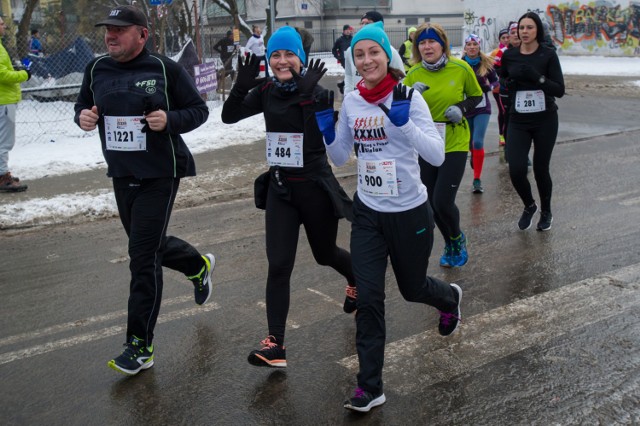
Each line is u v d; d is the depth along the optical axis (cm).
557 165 1002
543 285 547
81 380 411
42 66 1476
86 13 1992
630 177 916
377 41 351
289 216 412
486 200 822
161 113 392
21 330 483
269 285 414
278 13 3847
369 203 371
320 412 370
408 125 339
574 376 401
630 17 2780
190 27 2091
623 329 462
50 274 596
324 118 366
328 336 465
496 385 394
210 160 1040
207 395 390
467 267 594
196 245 668
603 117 1475
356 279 368
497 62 1021
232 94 411
